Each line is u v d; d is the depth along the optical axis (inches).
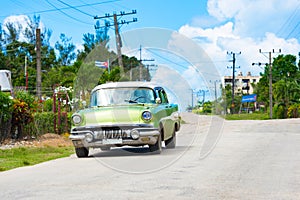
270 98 2287.2
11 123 644.7
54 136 705.6
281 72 2935.5
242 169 332.5
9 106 624.7
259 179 287.0
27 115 658.8
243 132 823.7
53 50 2682.1
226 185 265.4
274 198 228.2
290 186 262.2
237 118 2187.5
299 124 1128.2
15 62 2386.8
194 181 279.6
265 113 2632.9
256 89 3358.8
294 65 2928.2
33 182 285.7
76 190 251.1
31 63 2466.8
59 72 1707.7
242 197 230.5
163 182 276.4
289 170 326.6
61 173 326.3
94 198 227.3
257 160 386.6
